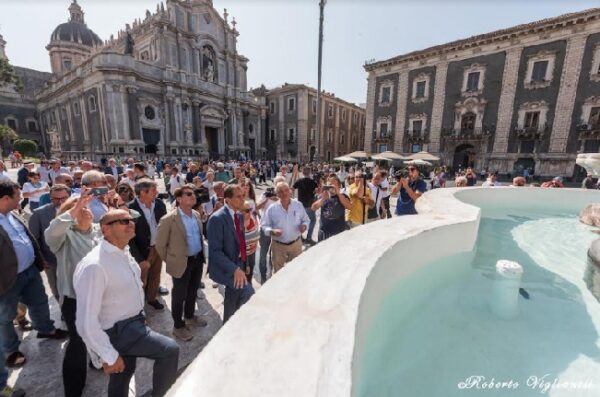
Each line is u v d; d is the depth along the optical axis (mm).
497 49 23078
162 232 2887
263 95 41875
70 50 45938
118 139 25906
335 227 4512
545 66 21328
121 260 1865
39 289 2754
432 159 22297
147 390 2283
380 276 1743
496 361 1776
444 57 25594
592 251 2932
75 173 5371
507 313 2236
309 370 905
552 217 5590
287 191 3609
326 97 40344
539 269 3154
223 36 35656
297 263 1666
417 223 2719
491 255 3514
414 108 27750
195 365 927
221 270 2645
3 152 38281
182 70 30031
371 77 30328
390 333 1896
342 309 1215
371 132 30844
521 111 22500
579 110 20266
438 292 2559
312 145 39531
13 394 2158
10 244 2322
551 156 21359
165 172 10312
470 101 24500
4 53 47438
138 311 1954
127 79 26094
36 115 44094
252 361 934
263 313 1185
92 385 2312
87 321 1655
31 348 2713
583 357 1841
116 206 3270
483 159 24312
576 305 2461
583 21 19469
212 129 35219
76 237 2240
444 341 1933
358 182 4840
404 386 1518
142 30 31156
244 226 2922
